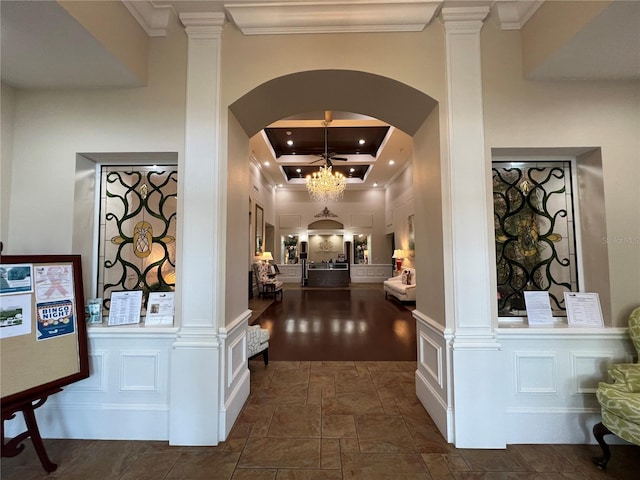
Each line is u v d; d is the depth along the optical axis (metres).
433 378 2.47
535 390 2.23
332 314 6.62
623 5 1.63
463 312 2.21
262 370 3.46
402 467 1.92
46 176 2.33
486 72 2.33
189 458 2.01
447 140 2.30
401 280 8.94
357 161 9.29
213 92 2.34
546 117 2.31
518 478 1.83
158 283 2.62
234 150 2.55
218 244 2.27
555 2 2.00
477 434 2.12
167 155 2.42
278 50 2.36
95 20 1.83
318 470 1.89
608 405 1.83
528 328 2.25
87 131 2.36
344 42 2.36
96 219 2.59
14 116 2.35
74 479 1.82
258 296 9.29
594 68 2.18
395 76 2.34
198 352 2.18
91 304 2.36
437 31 2.36
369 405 2.68
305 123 6.95
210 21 2.32
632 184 2.26
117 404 2.28
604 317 2.28
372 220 13.09
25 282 1.92
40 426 2.27
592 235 2.37
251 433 2.28
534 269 2.56
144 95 2.37
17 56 1.99
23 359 1.86
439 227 2.35
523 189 2.60
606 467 1.92
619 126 2.30
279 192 13.16
